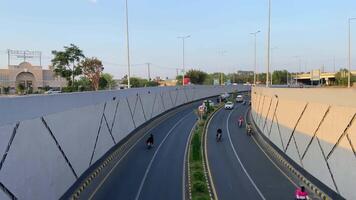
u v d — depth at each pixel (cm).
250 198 2520
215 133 5259
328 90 2591
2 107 1792
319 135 2716
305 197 2283
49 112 2369
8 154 1783
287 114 3619
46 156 2244
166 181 2908
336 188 2386
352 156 2189
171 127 5753
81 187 2712
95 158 3312
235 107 8688
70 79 7169
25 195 1930
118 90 4409
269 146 4278
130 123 4950
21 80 9694
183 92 9169
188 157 3741
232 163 3519
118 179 2962
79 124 2925
